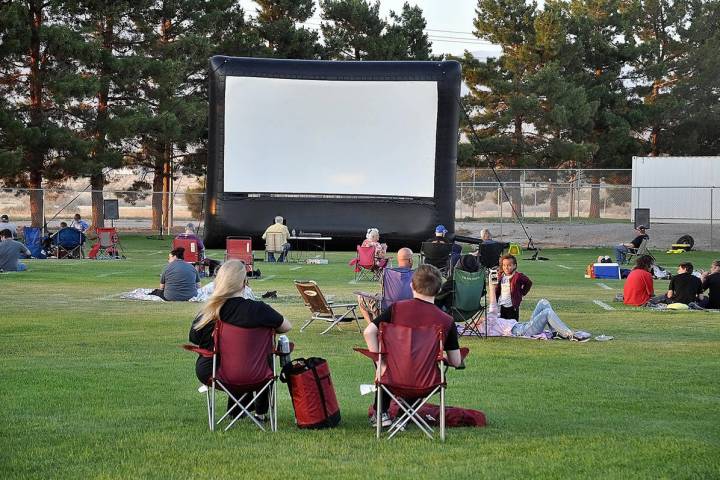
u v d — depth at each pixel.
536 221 44.69
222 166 23.23
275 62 23.45
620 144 53.72
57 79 38.72
